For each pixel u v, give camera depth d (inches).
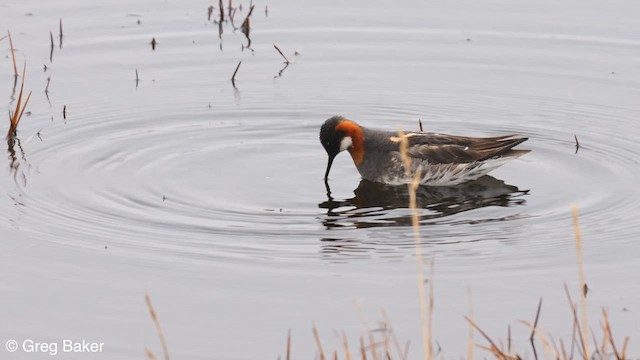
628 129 668.7
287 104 715.4
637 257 491.8
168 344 415.2
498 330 426.9
